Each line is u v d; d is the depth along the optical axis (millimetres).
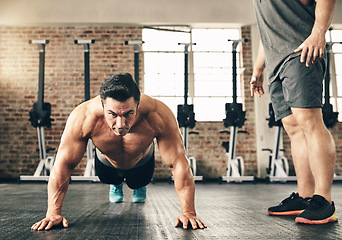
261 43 1709
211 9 6230
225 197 2588
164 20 6137
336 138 6168
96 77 6059
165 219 1398
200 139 6062
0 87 5957
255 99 6148
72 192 3076
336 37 6574
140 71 6207
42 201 2281
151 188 3779
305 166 1523
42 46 4750
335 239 965
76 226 1231
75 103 5984
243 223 1273
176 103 6277
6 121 5902
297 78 1354
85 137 1290
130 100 1060
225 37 6496
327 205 1261
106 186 4016
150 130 1298
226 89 6383
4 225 1269
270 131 6023
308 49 1271
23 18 5941
